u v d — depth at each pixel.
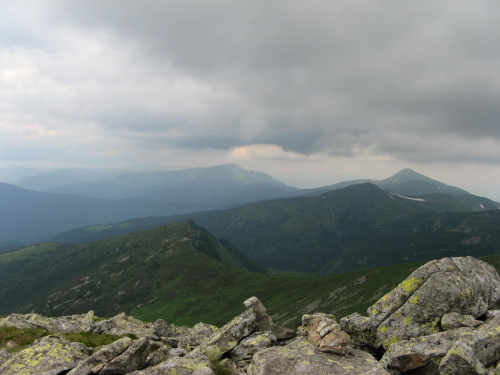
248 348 21.34
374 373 14.74
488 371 14.24
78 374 18.28
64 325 37.94
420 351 16.38
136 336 36.66
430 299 19.91
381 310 21.05
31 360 20.16
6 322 35.25
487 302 20.92
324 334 17.94
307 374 15.00
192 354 21.16
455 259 22.12
